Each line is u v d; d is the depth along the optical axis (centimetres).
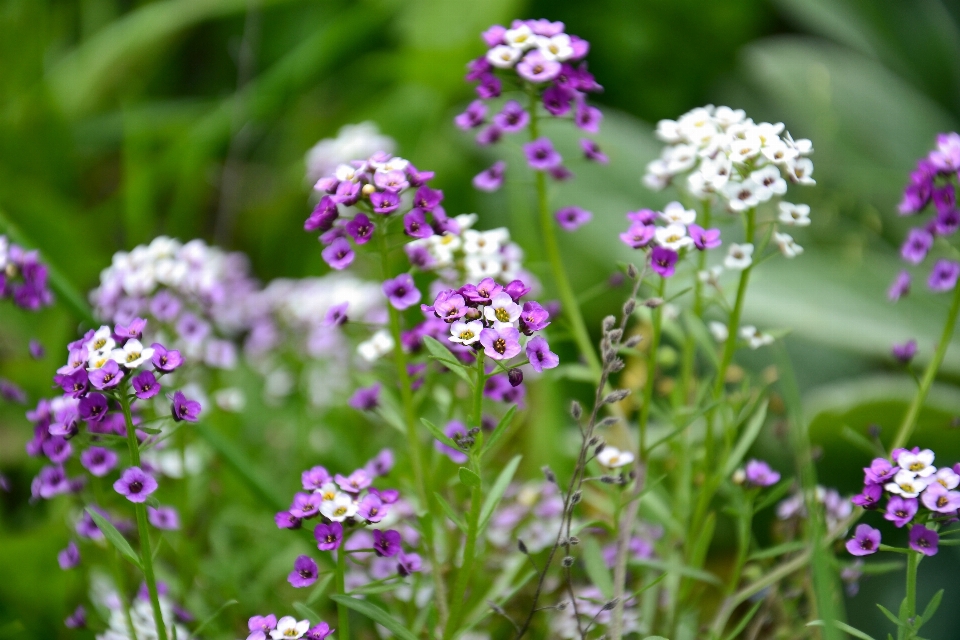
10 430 58
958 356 61
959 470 46
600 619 50
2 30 79
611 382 59
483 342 45
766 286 64
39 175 77
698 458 52
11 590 53
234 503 56
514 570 51
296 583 46
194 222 81
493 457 55
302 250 80
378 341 50
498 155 77
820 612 46
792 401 48
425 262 50
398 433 57
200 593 53
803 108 80
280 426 59
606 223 70
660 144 81
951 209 49
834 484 59
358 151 59
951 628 58
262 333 59
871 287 66
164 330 53
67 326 58
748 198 49
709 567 58
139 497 46
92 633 52
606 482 46
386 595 51
